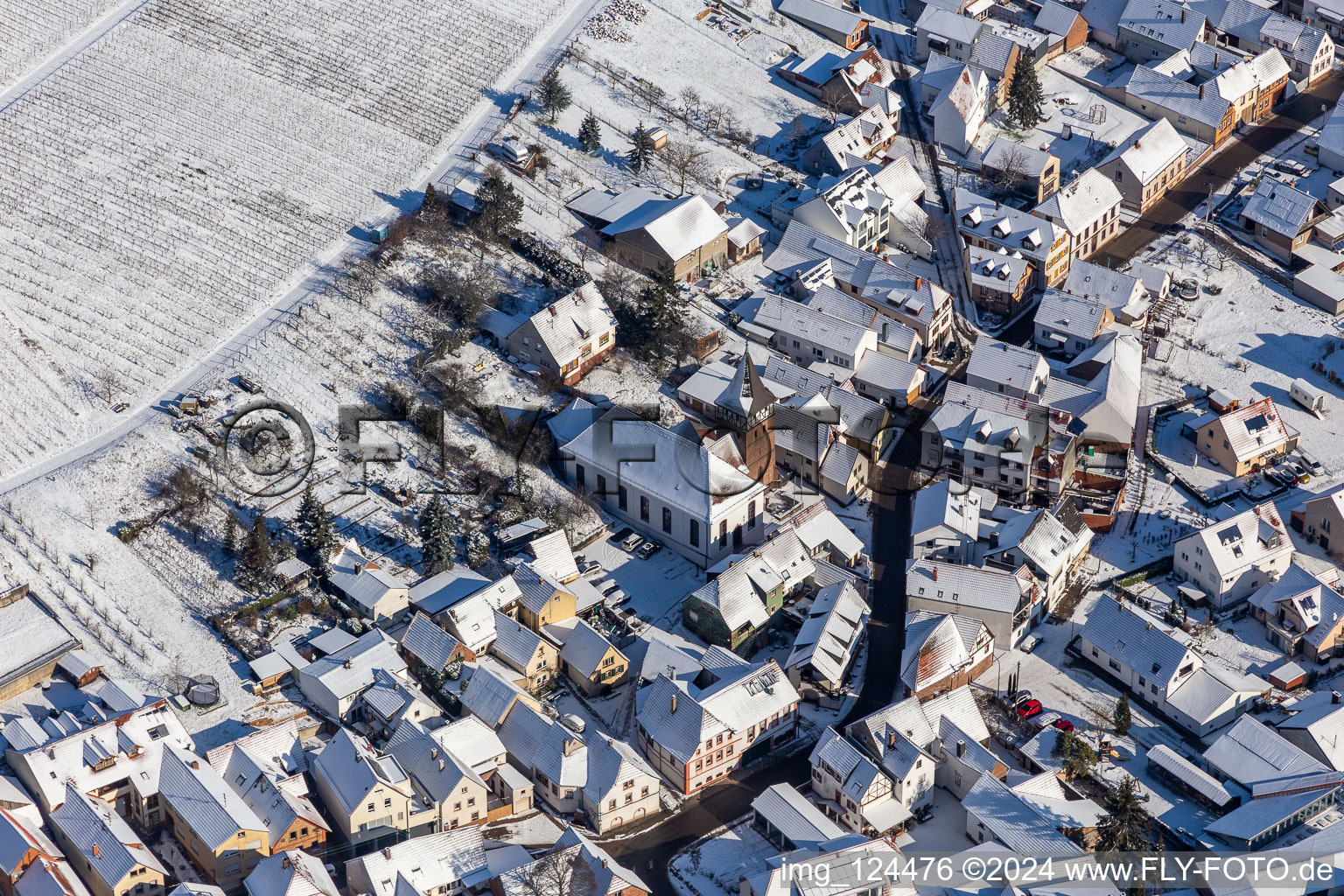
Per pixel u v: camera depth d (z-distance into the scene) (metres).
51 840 162.88
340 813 163.12
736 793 173.62
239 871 158.88
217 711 177.25
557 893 153.88
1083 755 173.12
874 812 167.75
